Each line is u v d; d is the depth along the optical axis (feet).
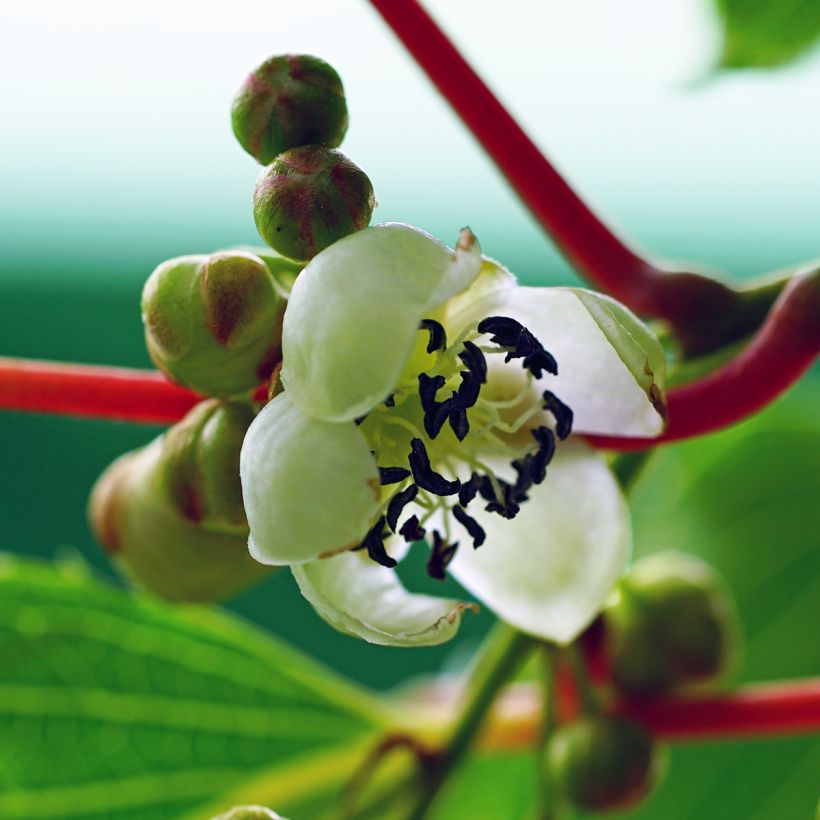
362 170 0.40
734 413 0.43
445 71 0.45
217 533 0.45
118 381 0.44
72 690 0.52
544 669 0.49
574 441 0.43
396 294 0.39
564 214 0.46
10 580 0.52
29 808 0.51
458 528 0.43
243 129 0.41
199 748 0.52
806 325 0.43
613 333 0.40
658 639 0.49
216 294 0.41
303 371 0.39
